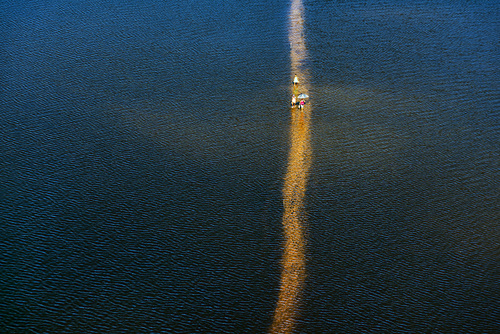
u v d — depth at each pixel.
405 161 51.88
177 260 40.81
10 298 37.41
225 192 48.12
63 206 46.38
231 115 59.75
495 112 59.50
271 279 39.16
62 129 56.97
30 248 41.88
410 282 38.59
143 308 36.78
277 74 68.50
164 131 56.81
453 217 44.66
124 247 42.06
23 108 60.69
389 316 36.06
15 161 51.97
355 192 47.94
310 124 58.03
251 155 53.06
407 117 59.03
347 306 36.88
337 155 53.00
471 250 41.22
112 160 52.19
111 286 38.53
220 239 42.91
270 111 60.50
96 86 65.38
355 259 40.75
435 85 65.44
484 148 53.47
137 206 46.41
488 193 47.25
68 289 38.25
